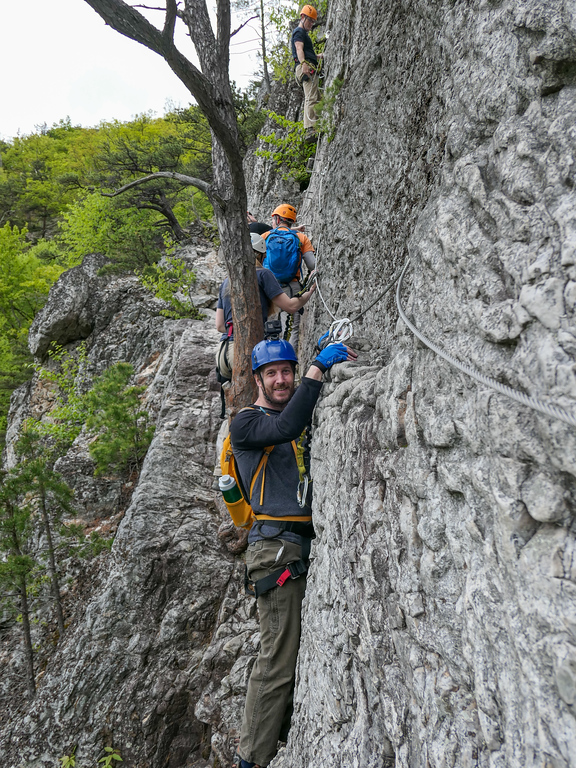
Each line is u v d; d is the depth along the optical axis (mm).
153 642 5297
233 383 3881
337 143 3865
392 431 1640
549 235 1043
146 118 27703
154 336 11641
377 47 3117
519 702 988
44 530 8039
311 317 4387
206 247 13836
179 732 4867
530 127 1174
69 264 19094
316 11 6895
